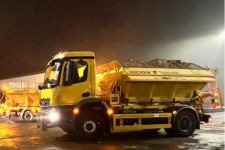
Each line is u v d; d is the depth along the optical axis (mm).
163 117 9516
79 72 8602
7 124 14797
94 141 8617
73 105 8430
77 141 8625
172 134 9789
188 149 7285
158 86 9648
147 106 9711
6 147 7551
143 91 9539
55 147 7555
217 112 21047
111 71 9883
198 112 10484
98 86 9508
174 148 7426
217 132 10898
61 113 8367
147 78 9188
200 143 8266
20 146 7707
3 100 18984
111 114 8836
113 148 7430
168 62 10422
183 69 10055
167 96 10055
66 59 8633
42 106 9125
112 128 8797
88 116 8570
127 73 9000
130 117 9000
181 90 10164
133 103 9508
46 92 8938
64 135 10070
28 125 14148
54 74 8703
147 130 11234
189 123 9789
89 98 8500
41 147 7559
